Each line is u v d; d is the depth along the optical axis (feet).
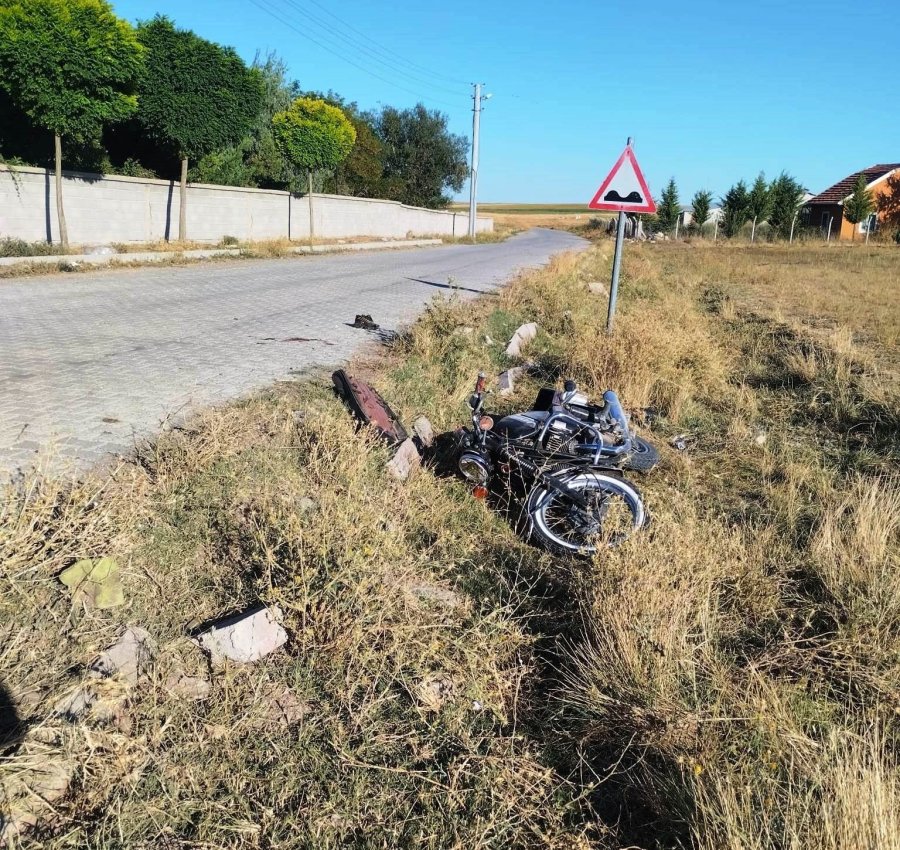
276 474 16.12
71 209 64.44
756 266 95.91
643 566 13.58
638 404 26.91
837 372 30.89
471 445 19.43
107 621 11.23
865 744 9.95
